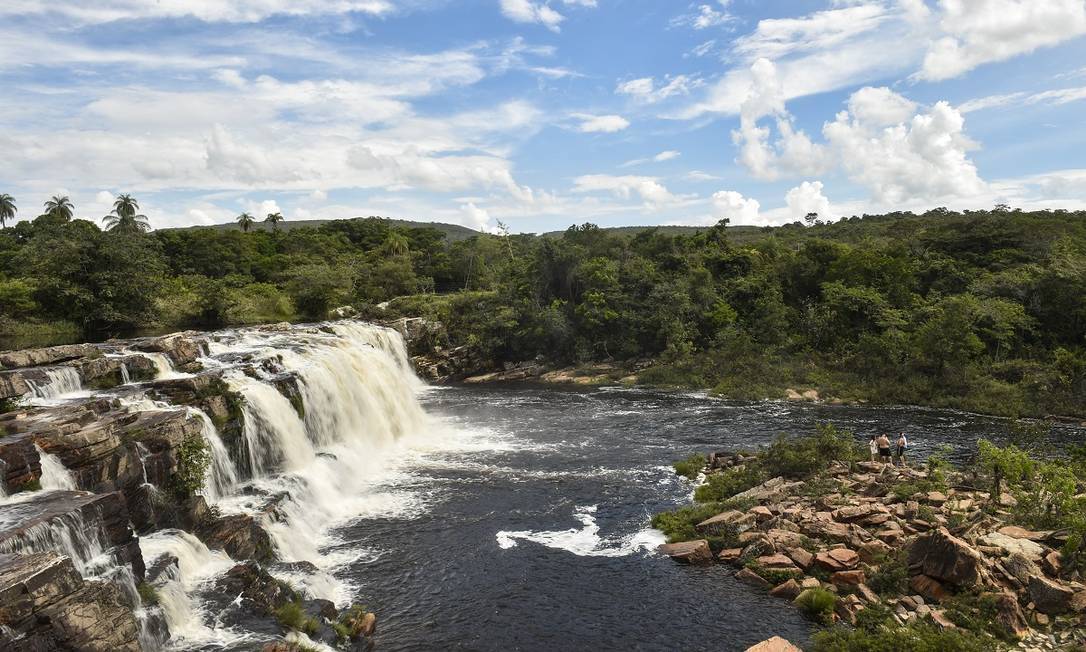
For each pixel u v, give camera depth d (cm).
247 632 1738
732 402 5541
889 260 7694
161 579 1806
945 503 2611
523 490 3222
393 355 6419
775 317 7000
